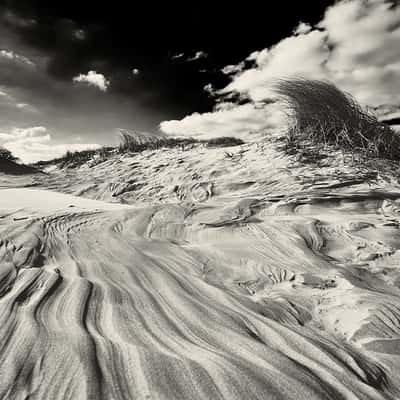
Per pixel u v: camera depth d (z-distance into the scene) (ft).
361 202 15.05
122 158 42.65
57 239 9.34
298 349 4.86
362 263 9.14
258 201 15.25
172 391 3.55
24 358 3.86
